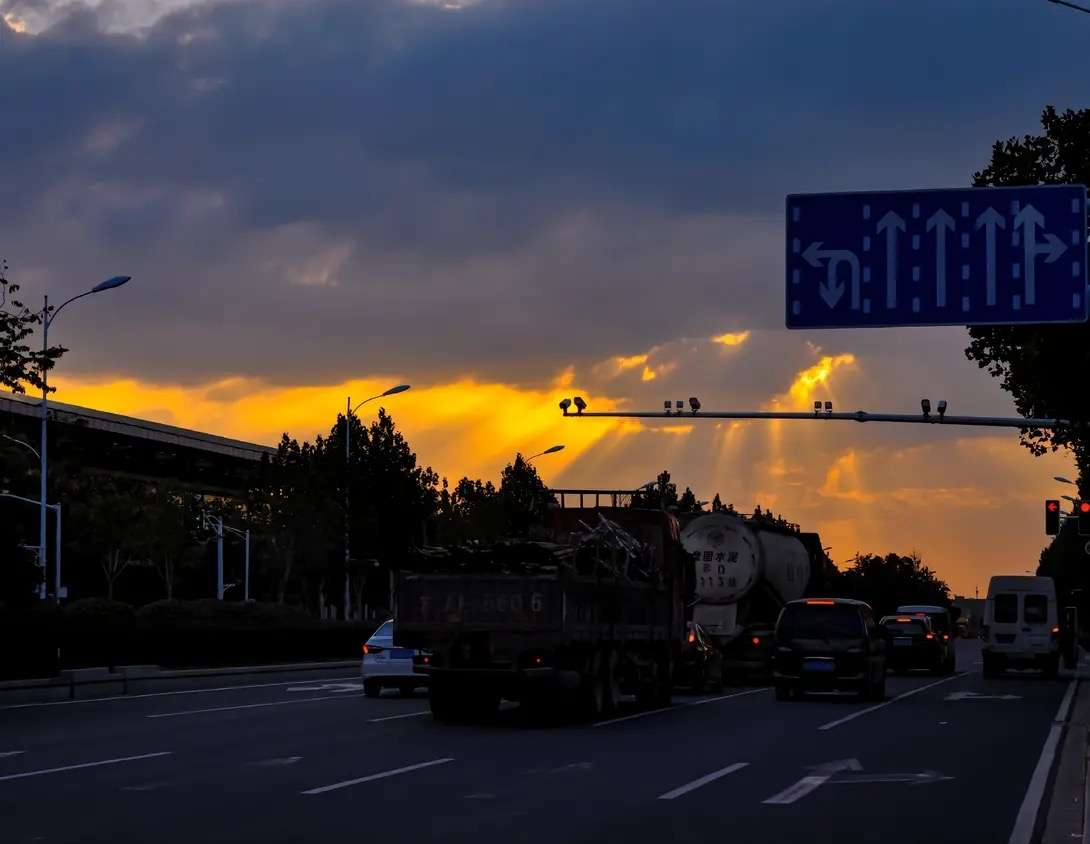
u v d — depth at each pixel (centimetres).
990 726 2489
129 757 1808
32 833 1191
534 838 1180
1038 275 1972
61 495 7338
